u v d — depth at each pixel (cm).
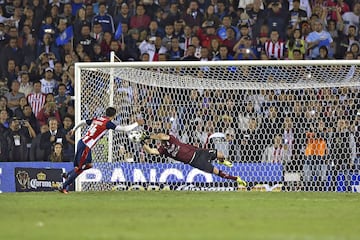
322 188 5125
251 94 5281
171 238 2292
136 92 5234
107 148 5034
